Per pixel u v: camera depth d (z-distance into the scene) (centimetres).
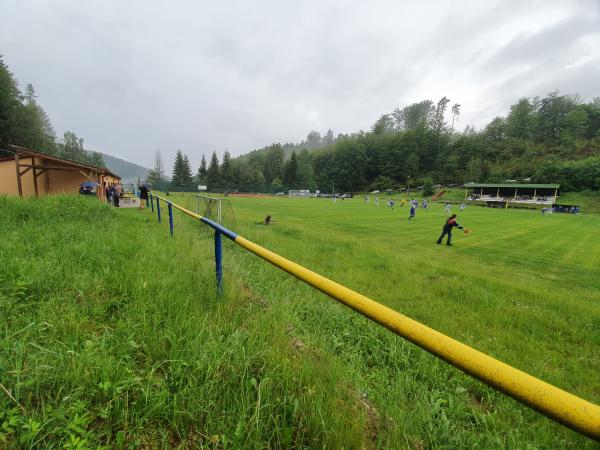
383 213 2727
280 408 138
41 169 1544
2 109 3247
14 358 130
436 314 390
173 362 150
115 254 337
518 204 5769
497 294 488
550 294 512
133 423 118
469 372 84
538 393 71
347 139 12019
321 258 669
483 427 186
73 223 531
